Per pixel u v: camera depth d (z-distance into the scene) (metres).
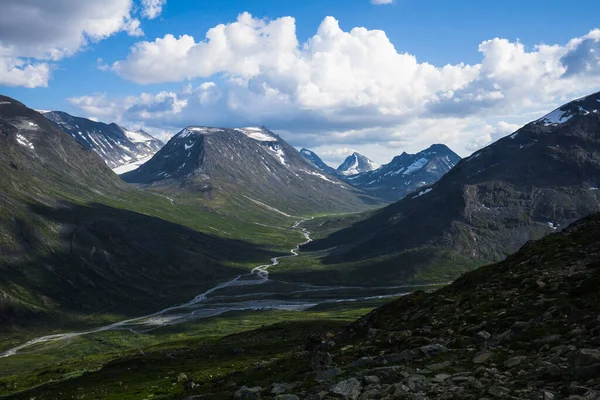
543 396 20.16
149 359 104.94
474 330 35.34
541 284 40.97
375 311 59.16
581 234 54.88
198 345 135.88
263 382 40.34
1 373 177.12
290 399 29.33
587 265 41.78
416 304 56.41
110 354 157.62
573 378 21.34
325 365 38.47
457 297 51.38
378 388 26.64
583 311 29.95
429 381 26.06
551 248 53.47
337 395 26.86
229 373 57.81
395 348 38.03
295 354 54.88
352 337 53.84
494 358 28.05
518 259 55.91
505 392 21.59
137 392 64.31
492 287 47.81
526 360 25.97
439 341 35.53
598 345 24.38
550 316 31.98
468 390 23.36
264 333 137.00
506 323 34.34
